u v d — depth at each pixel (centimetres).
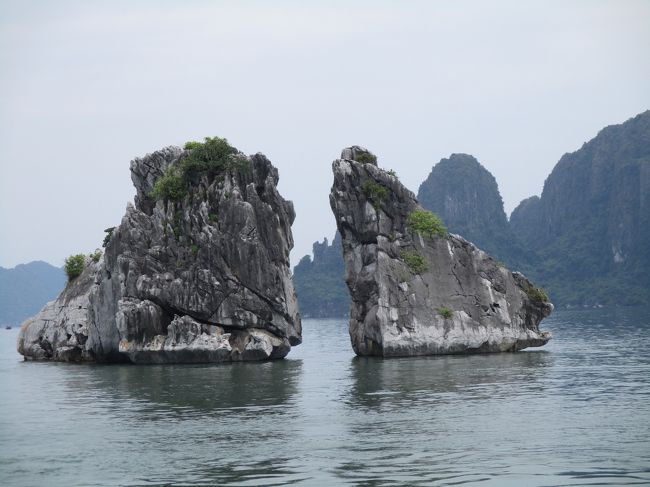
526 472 3122
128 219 7819
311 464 3297
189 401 4894
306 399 4862
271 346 7550
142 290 7512
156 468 3300
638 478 3023
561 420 4044
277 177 8125
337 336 13762
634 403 4497
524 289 8156
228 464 3328
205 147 8081
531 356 7288
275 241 7800
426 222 7831
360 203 7744
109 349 7800
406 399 4775
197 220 7806
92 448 3672
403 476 3098
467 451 3453
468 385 5319
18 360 8875
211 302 7500
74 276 9031
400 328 7444
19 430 4103
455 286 7744
